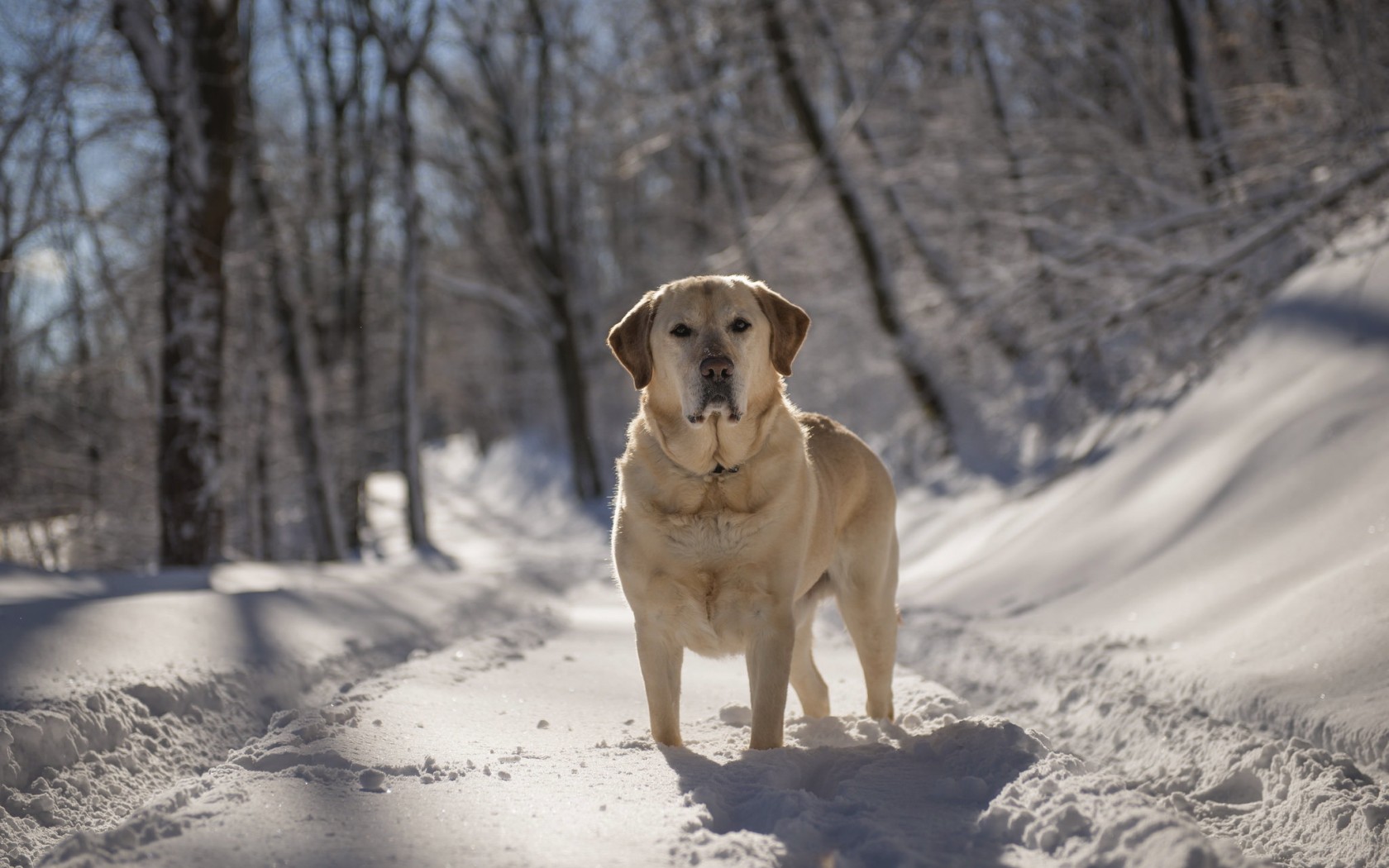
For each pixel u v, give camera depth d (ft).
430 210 103.65
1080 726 16.69
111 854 8.61
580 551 67.46
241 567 37.24
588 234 105.81
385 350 97.25
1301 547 18.85
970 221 51.08
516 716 15.15
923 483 51.19
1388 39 34.68
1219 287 36.01
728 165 70.64
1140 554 23.80
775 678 13.32
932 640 24.38
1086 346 41.45
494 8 86.12
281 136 70.64
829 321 62.64
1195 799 12.62
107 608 17.74
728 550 13.29
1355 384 23.29
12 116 42.60
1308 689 13.62
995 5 50.57
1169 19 42.91
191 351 39.45
